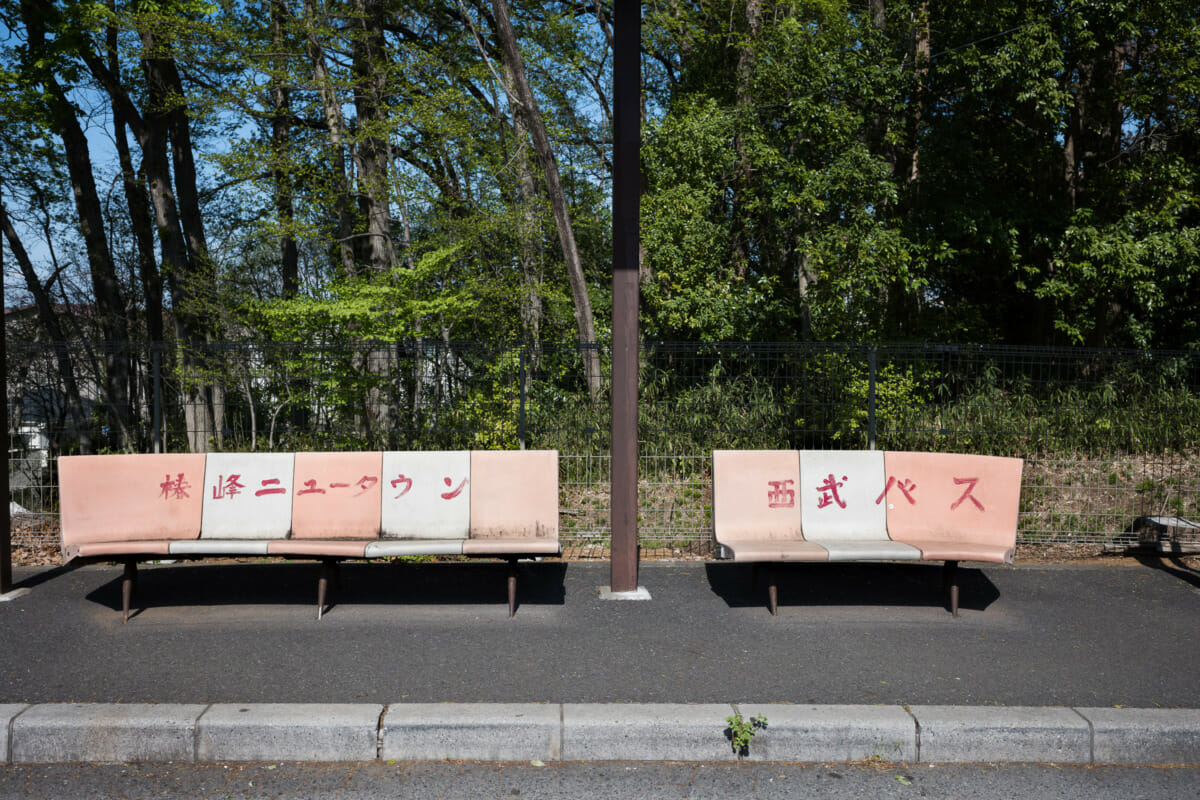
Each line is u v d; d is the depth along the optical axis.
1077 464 8.37
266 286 18.91
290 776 3.79
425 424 8.27
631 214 6.01
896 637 5.31
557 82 19.36
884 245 14.27
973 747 3.97
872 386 7.67
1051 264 15.88
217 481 6.21
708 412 8.38
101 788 3.68
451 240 13.47
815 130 15.06
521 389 7.80
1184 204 15.02
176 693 4.31
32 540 7.73
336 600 6.07
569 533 7.81
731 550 5.76
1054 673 4.70
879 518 6.30
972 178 15.49
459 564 7.10
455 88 13.16
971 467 6.22
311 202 13.35
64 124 16.28
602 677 4.57
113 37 15.53
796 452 6.40
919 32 15.61
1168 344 18.33
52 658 4.84
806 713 4.06
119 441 8.96
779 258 19.00
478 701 4.21
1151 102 16.09
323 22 12.96
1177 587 6.47
